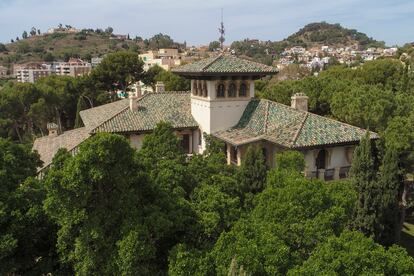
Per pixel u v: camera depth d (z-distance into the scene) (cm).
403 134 3212
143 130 3641
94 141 1568
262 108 3681
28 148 2217
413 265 1438
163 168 2128
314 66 16362
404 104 4284
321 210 1736
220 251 1572
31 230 1812
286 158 2431
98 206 1661
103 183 1631
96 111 4641
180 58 16150
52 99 7319
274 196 1841
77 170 1525
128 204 1675
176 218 1733
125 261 1525
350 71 7469
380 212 2708
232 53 4069
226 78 3612
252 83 3762
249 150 2622
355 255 1404
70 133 4662
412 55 10412
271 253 1530
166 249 1764
